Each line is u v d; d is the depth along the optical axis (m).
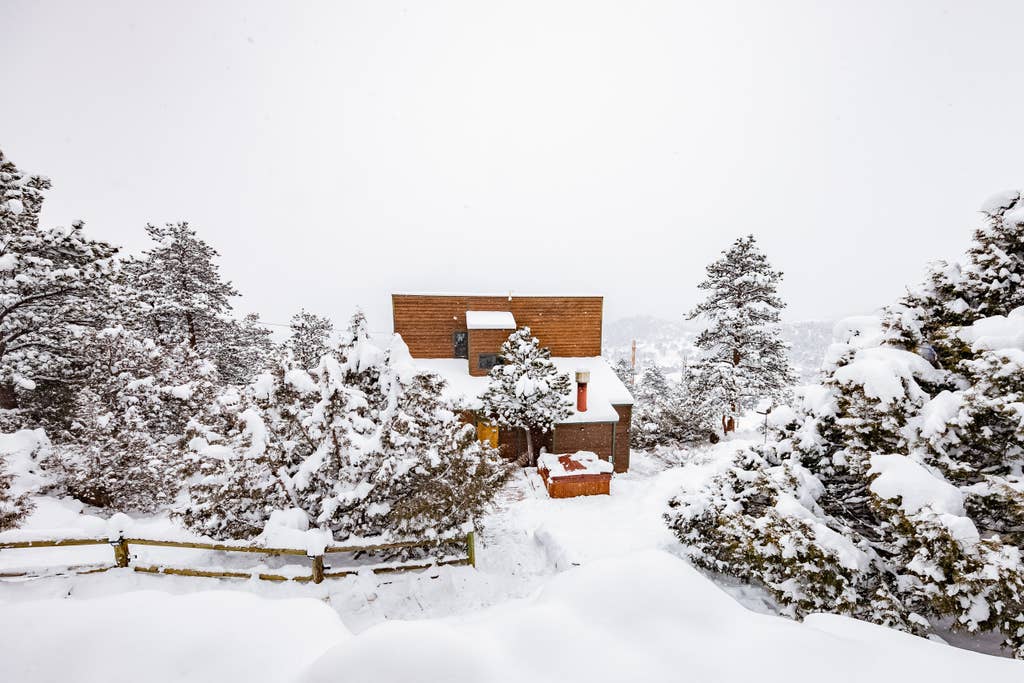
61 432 15.39
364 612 7.28
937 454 7.11
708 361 24.75
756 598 8.05
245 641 3.43
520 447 20.06
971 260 8.12
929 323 8.40
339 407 8.32
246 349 30.16
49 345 15.32
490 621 3.70
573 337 24.25
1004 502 6.33
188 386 14.92
